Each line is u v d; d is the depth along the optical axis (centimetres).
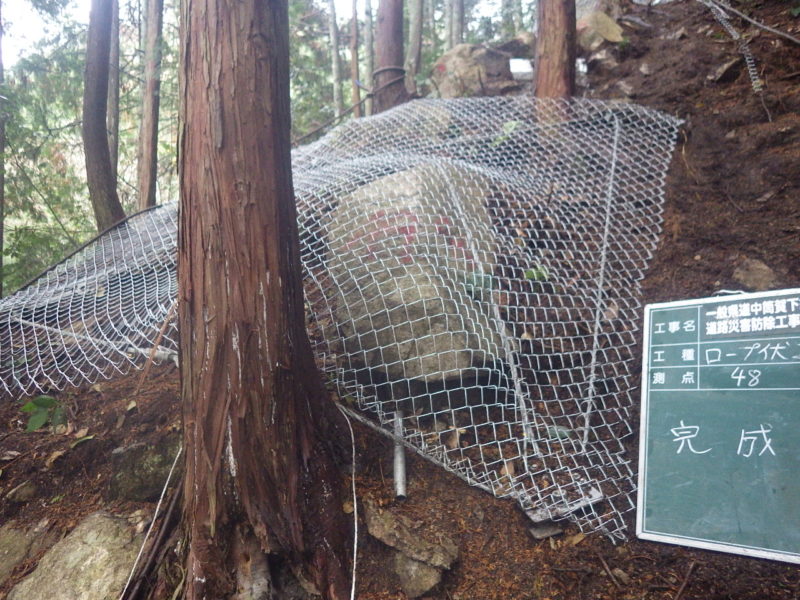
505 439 268
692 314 231
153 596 213
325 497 218
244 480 199
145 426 276
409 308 278
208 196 200
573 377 296
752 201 346
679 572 209
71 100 706
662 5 607
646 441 224
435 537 227
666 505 211
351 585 212
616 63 558
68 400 300
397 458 251
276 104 208
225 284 199
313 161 425
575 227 361
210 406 200
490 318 302
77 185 769
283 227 211
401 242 299
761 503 195
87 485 268
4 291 524
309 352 233
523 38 668
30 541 248
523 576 218
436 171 350
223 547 198
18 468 273
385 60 613
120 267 331
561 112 446
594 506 241
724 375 217
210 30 200
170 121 915
